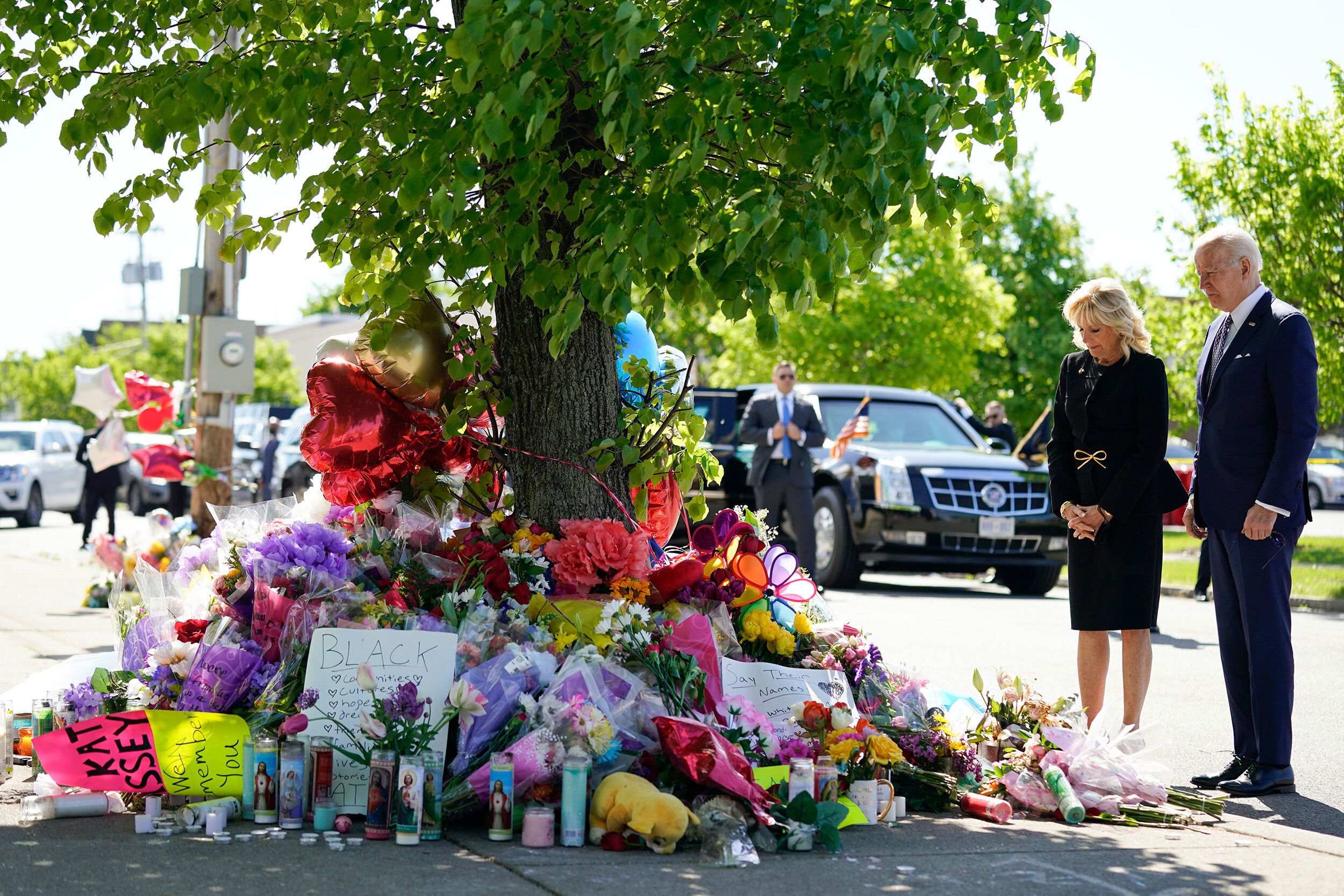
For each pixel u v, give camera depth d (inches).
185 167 195.0
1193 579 585.3
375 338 183.6
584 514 193.6
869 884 132.4
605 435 196.5
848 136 144.6
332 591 167.3
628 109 141.3
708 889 128.0
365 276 201.8
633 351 217.3
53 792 161.9
